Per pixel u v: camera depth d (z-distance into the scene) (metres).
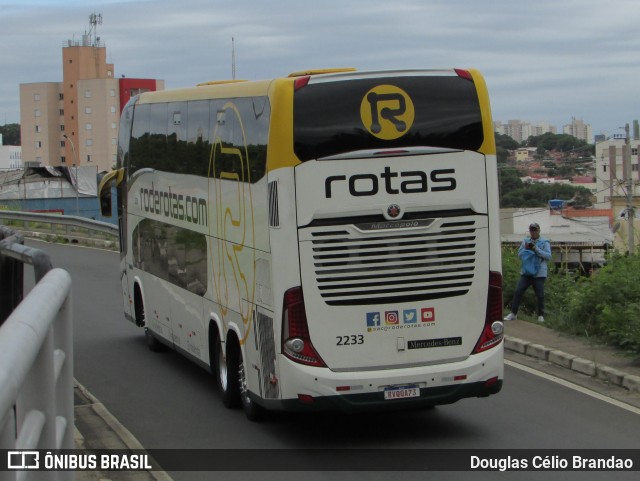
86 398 11.45
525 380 12.48
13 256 6.27
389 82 9.15
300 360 9.08
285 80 9.07
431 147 9.20
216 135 11.09
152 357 14.84
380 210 9.12
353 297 9.15
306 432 10.07
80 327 17.78
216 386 12.60
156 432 10.12
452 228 9.31
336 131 9.04
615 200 49.59
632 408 10.84
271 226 9.12
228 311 10.80
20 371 2.40
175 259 13.23
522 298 17.91
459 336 9.41
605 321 14.08
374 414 10.90
